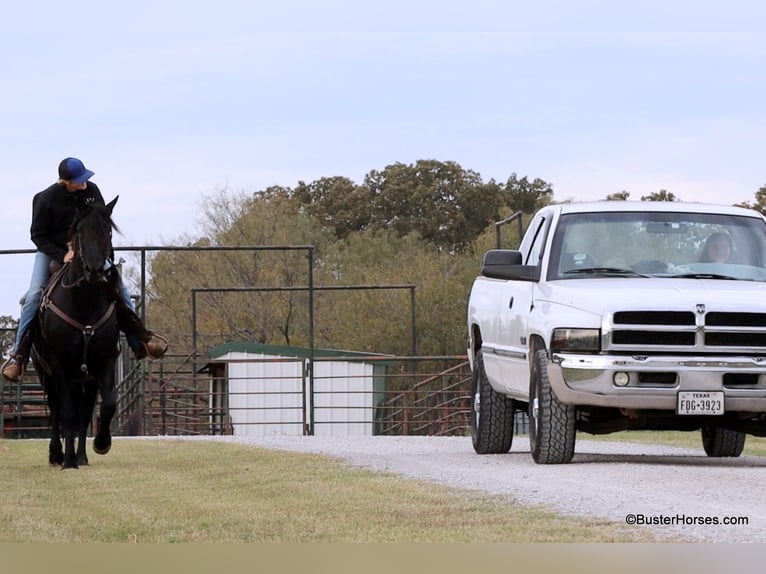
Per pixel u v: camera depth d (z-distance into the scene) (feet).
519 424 149.07
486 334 77.71
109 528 46.11
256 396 196.95
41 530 46.06
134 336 76.84
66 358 72.49
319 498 52.44
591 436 116.26
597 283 66.85
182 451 83.61
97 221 70.79
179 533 44.42
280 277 311.06
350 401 193.36
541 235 72.33
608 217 70.95
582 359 63.52
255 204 329.52
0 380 146.61
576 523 43.29
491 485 55.52
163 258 313.94
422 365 258.57
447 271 303.07
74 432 73.36
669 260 69.00
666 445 92.38
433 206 417.69
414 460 70.95
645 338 63.41
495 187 422.00
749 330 63.26
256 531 44.14
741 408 63.26
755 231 70.85
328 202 424.05
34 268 75.05
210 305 306.35
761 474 59.67
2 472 71.61
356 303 284.41
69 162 72.90
